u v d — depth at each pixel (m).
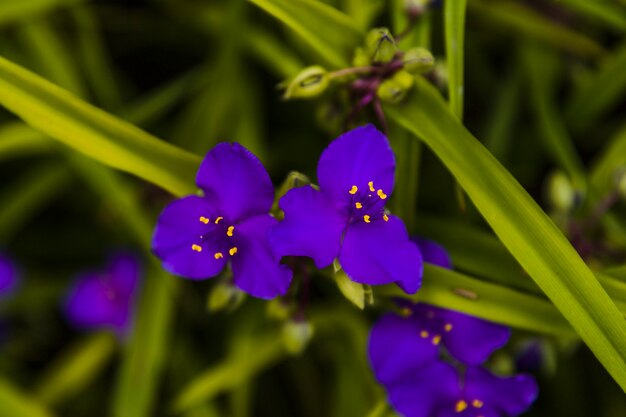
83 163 0.46
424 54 0.39
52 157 0.49
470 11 0.47
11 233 0.50
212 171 0.37
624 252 0.43
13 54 0.48
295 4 0.39
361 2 0.45
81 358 0.49
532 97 0.48
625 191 0.42
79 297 0.50
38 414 0.46
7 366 0.51
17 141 0.46
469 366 0.39
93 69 0.49
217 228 0.37
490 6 0.47
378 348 0.39
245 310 0.47
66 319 0.51
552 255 0.37
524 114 0.50
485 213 0.38
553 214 0.43
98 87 0.49
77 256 0.52
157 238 0.37
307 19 0.40
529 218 0.38
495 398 0.39
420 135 0.39
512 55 0.50
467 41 0.49
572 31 0.47
